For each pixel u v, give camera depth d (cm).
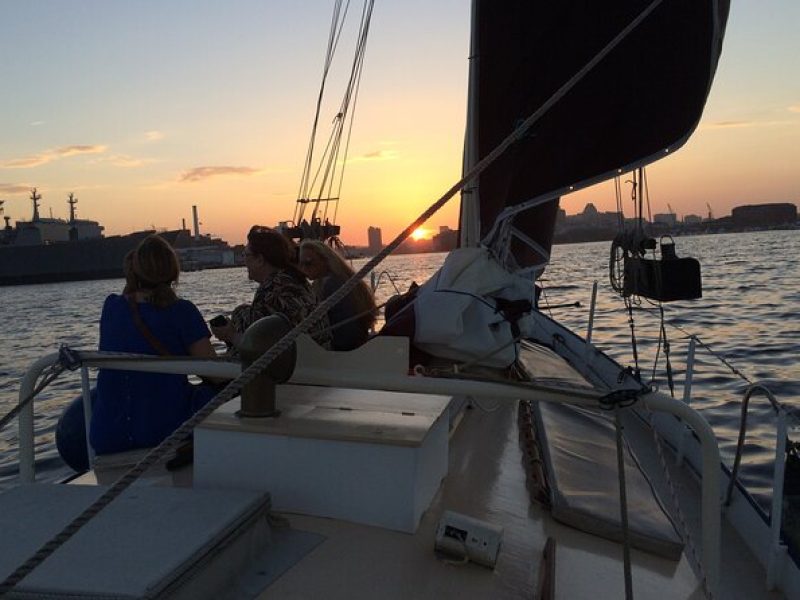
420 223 139
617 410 161
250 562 163
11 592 124
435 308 288
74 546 140
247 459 194
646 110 303
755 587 253
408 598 157
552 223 457
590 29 322
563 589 174
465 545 168
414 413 206
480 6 373
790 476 312
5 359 1859
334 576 162
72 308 4209
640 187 328
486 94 380
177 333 272
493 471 241
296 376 194
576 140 339
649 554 195
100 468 254
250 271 327
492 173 380
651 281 322
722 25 266
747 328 1655
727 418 744
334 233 585
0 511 158
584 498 212
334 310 345
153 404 265
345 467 187
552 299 2522
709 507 175
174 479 237
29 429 219
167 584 128
